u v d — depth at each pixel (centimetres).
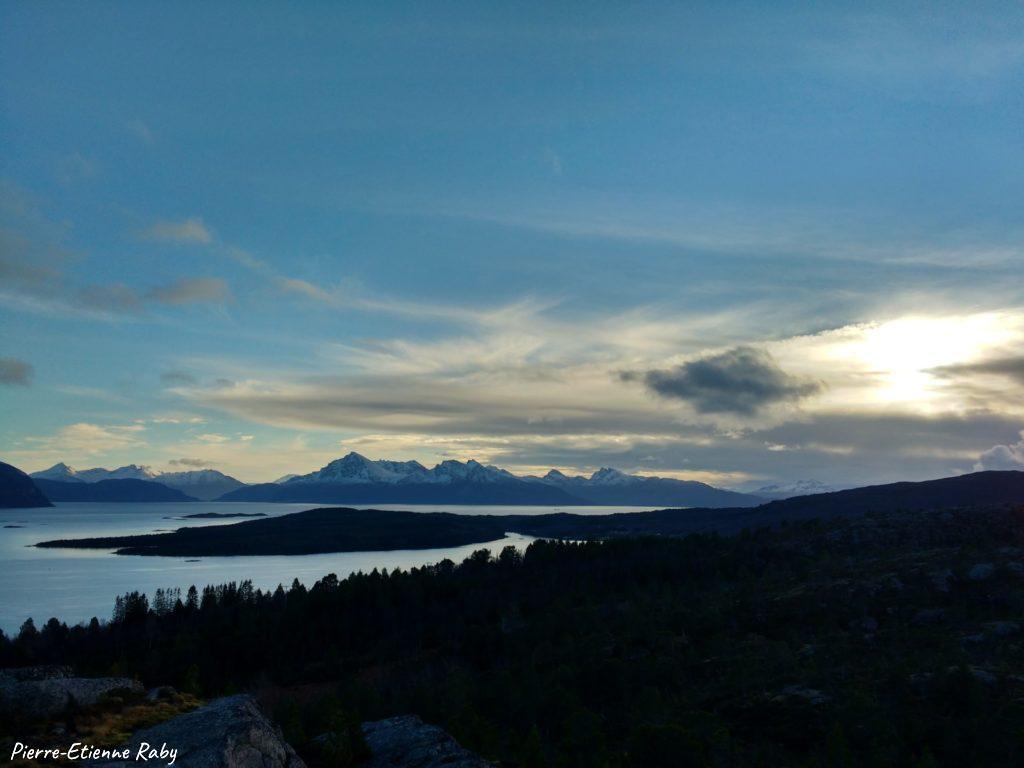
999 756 7188
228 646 15838
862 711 8469
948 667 9194
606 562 19900
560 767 7494
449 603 18600
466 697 10375
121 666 13775
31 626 17250
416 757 4569
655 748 7538
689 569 17325
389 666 14838
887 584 12900
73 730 3897
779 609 13038
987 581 12181
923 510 19100
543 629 14475
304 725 7931
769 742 8394
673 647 12250
